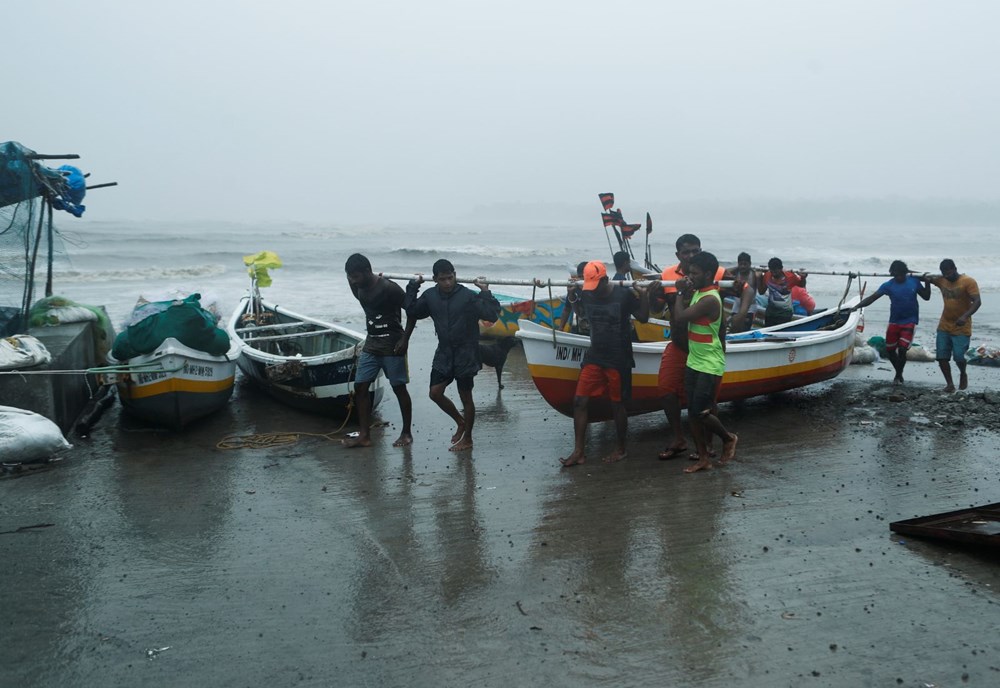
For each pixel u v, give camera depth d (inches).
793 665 160.6
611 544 221.9
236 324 471.2
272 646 170.1
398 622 179.9
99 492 267.6
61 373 314.8
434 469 292.7
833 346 403.2
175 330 336.8
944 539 216.8
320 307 809.5
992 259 1920.5
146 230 2640.3
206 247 1780.3
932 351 552.4
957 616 179.3
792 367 379.6
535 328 309.3
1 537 229.1
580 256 1772.9
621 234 567.2
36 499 260.5
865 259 1940.2
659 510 247.3
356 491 269.3
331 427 354.3
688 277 273.7
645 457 303.6
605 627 176.4
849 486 269.0
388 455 311.1
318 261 1489.9
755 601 187.5
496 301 305.9
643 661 162.7
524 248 2005.4
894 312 437.4
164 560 214.1
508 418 370.9
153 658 165.6
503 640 171.6
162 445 325.7
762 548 217.8
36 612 185.2
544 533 230.5
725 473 282.5
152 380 331.0
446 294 302.7
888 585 194.7
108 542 226.1
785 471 284.7
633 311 288.2
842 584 195.5
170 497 263.1
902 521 228.1
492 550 219.0
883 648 166.2
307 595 193.5
